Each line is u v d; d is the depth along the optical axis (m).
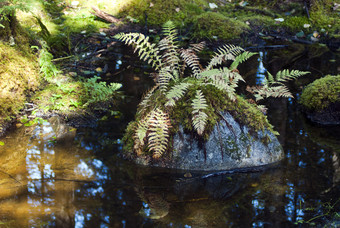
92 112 4.79
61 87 5.09
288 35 7.65
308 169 3.66
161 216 2.97
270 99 5.23
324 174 3.57
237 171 3.64
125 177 3.52
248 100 4.34
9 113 4.52
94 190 3.30
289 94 4.37
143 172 3.61
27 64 5.09
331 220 2.91
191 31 7.54
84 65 6.00
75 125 4.52
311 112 4.80
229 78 4.23
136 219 2.93
